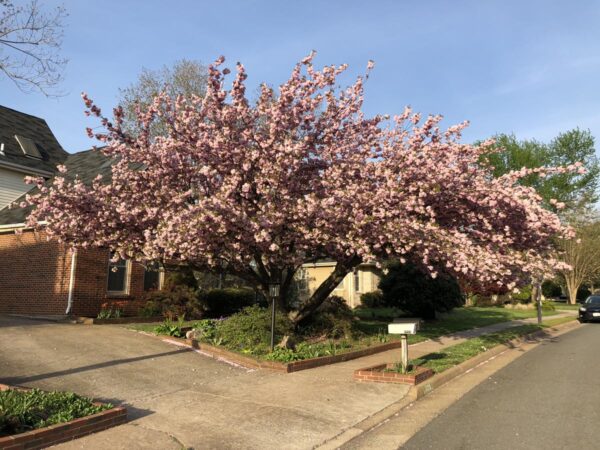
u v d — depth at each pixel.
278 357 9.67
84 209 10.07
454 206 11.33
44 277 14.91
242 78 10.14
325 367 9.77
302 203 9.77
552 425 6.15
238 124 10.55
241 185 10.31
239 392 7.63
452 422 6.36
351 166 10.51
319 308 13.60
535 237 12.05
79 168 19.61
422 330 16.45
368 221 9.55
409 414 6.80
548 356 12.09
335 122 10.97
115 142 10.59
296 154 10.00
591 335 17.41
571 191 39.50
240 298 18.59
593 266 43.84
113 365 8.74
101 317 14.02
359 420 6.45
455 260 10.14
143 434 5.65
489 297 34.62
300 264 11.80
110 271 15.56
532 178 35.94
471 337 15.03
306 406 6.96
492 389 8.31
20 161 19.16
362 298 28.47
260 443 5.56
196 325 12.41
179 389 7.67
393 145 10.98
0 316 14.60
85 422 5.53
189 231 8.94
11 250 15.97
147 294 15.59
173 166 10.36
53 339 10.56
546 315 26.06
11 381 7.31
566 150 38.66
